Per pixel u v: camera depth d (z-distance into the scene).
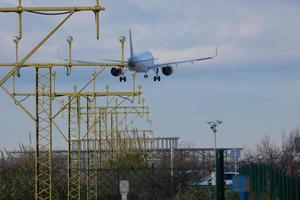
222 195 45.22
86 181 131.25
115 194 128.50
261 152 183.88
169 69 123.00
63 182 124.62
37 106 103.75
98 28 63.78
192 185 114.06
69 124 122.38
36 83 103.62
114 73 113.25
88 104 131.00
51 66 102.69
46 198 106.56
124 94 127.94
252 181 98.12
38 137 104.31
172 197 121.06
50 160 106.12
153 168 127.19
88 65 98.62
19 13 64.69
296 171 121.38
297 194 59.56
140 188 126.75
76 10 64.25
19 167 123.81
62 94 115.94
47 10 65.06
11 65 95.06
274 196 76.19
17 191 116.56
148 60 120.75
